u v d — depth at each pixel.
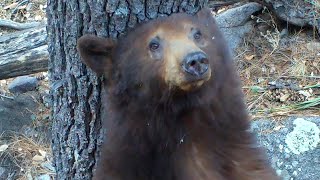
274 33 13.04
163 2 7.38
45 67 11.84
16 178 11.58
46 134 12.12
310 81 12.45
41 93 12.76
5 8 14.67
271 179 7.57
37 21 14.31
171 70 6.73
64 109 8.38
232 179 7.45
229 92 7.37
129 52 7.16
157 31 7.00
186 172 7.43
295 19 13.00
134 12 7.38
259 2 12.98
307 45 13.02
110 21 7.48
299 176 10.91
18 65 11.76
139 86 7.15
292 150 11.12
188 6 7.51
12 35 11.92
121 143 7.42
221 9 13.49
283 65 12.77
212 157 7.43
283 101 12.12
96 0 7.40
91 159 8.60
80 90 8.12
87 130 8.38
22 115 12.40
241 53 12.92
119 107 7.38
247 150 7.53
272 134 11.32
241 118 7.50
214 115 7.32
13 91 12.84
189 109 7.20
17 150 11.88
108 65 7.33
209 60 6.92
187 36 6.99
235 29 13.12
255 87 12.34
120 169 7.48
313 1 12.93
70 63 8.01
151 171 7.44
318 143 11.16
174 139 7.35
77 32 7.72
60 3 7.70
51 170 11.60
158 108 7.20
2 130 12.16
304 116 11.65
